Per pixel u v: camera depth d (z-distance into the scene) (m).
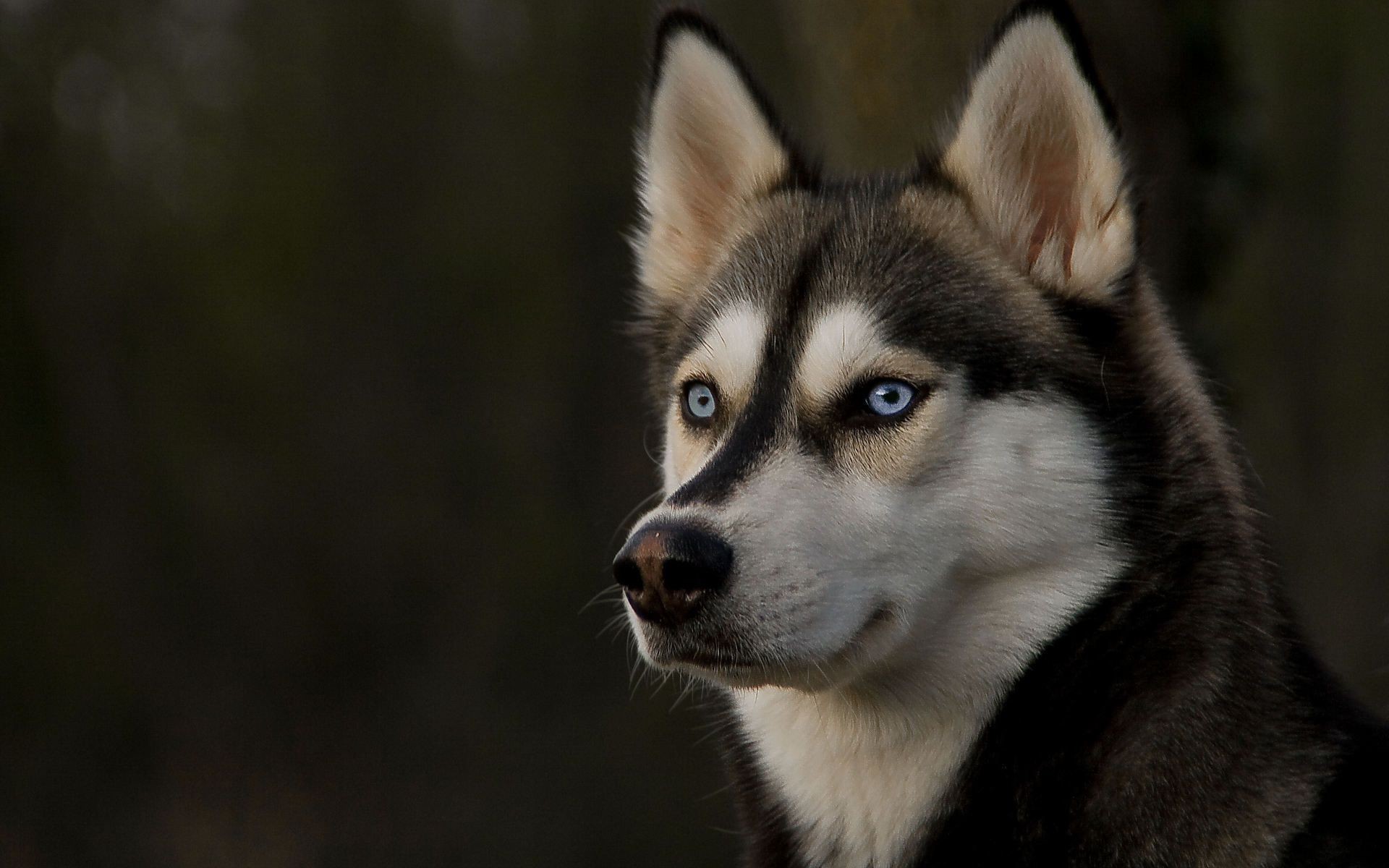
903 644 4.41
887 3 6.70
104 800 18.73
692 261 5.55
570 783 18.50
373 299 22.39
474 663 20.50
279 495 21.38
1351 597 18.16
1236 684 4.29
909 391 4.45
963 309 4.58
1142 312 4.69
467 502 21.95
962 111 5.00
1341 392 19.09
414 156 22.45
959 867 4.46
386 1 22.16
